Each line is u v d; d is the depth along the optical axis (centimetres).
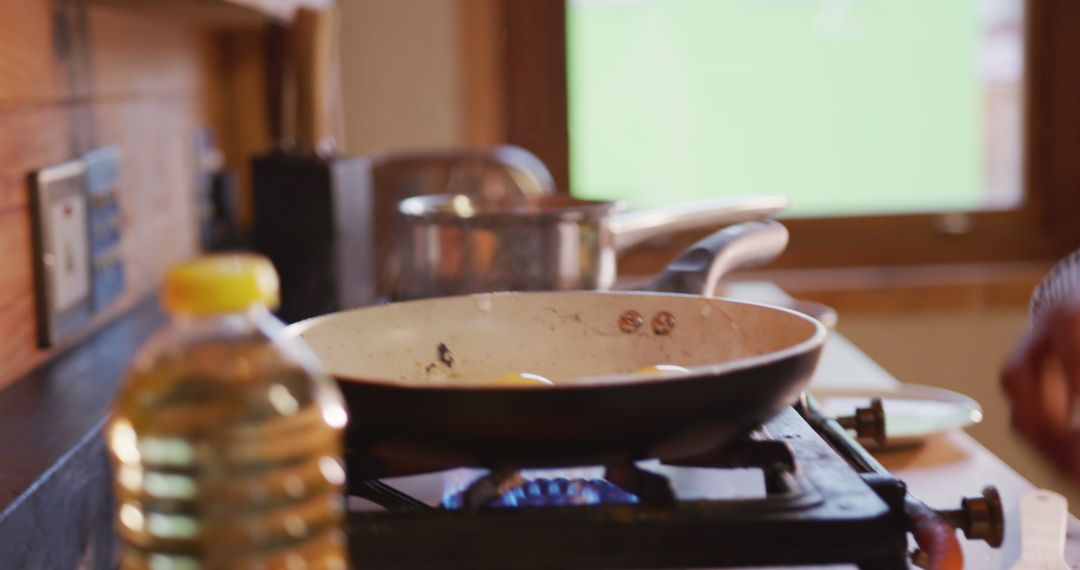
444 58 252
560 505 66
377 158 201
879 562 64
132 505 50
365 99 252
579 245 116
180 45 185
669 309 86
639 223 124
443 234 116
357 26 250
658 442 65
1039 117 273
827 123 267
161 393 47
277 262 172
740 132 267
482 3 251
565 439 63
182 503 47
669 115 266
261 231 174
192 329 48
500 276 115
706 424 65
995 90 272
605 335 87
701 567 64
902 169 272
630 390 62
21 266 111
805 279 270
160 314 147
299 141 182
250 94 219
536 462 65
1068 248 278
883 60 265
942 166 273
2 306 105
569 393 61
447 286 116
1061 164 275
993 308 266
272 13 165
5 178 106
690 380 63
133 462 49
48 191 115
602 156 267
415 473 73
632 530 64
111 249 139
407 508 66
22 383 110
